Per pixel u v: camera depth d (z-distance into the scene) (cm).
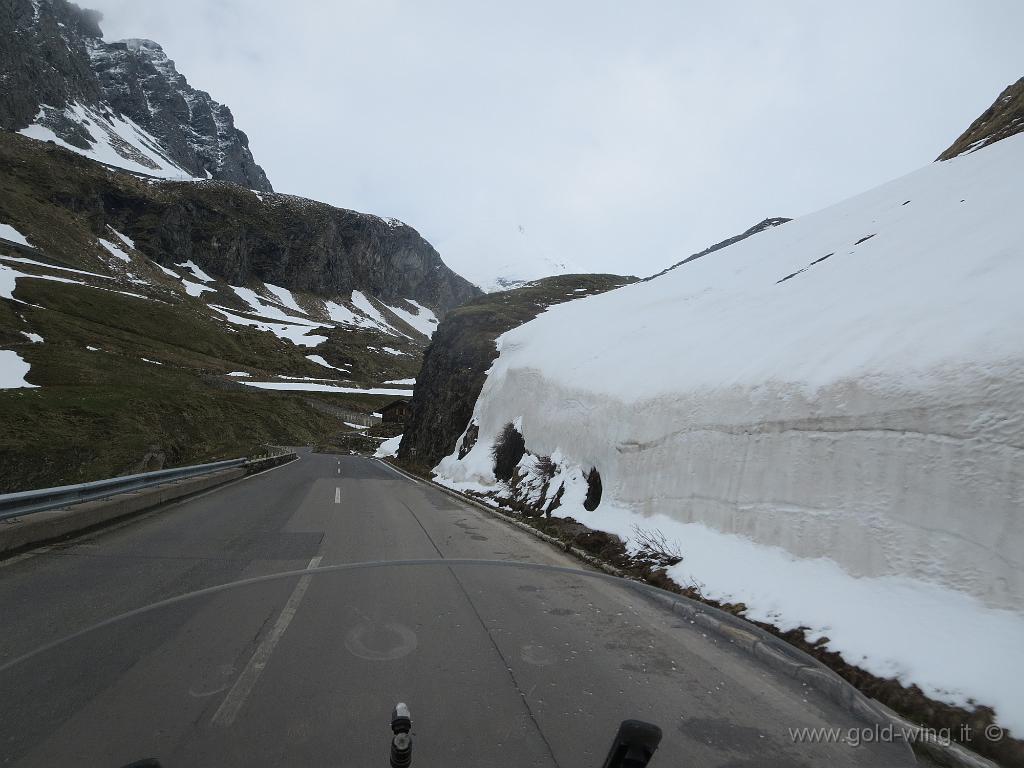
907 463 538
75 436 3356
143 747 266
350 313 19688
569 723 310
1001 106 2659
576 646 445
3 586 577
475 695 344
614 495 1060
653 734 197
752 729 309
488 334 3128
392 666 387
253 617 483
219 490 1540
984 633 407
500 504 1418
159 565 673
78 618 478
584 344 1880
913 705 376
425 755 266
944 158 2519
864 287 1015
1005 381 481
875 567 527
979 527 461
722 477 794
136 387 5059
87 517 921
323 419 7462
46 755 257
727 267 2384
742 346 1044
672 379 1095
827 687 353
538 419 1623
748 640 436
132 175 17288
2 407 3403
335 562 712
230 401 6250
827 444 635
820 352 759
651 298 2372
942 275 801
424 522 1107
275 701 324
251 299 16500
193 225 16762
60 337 6134
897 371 592
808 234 2230
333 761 256
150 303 10144
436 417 3014
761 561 645
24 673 360
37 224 11788
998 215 1002
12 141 14462
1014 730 326
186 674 362
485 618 509
